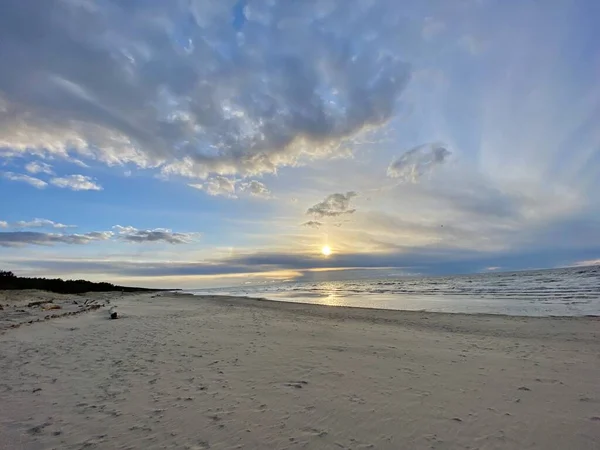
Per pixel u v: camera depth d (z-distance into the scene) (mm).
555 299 23797
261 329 12391
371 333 11688
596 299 22422
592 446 3885
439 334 11625
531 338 10828
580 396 5461
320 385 5949
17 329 12086
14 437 4062
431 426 4383
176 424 4406
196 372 6699
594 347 9344
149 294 54688
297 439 4027
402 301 28656
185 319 15680
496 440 4027
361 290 52938
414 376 6516
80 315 16969
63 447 3826
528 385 6008
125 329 12258
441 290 41062
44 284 41219
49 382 6078
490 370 6965
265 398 5316
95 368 6977
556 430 4281
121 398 5305
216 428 4297
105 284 63562
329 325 13805
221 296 45562
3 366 7141
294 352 8469
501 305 22125
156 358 7801
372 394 5516
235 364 7301
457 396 5449
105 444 3896
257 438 4047
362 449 3812
